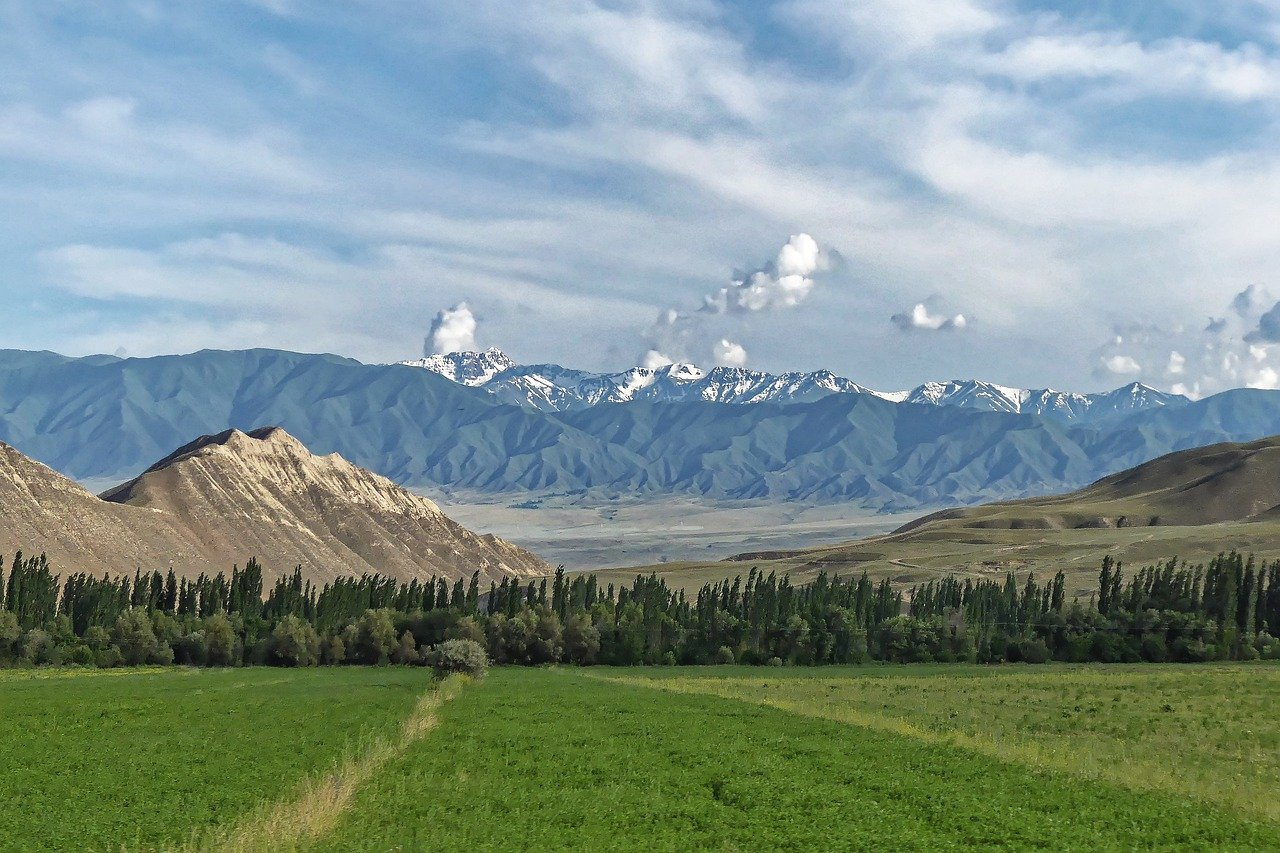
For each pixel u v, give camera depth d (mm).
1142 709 91375
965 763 59000
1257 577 192625
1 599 198500
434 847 40938
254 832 43531
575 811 47062
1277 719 83375
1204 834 42094
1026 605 195500
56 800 52281
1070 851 39469
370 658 183625
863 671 159875
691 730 75000
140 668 175250
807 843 41156
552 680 136875
